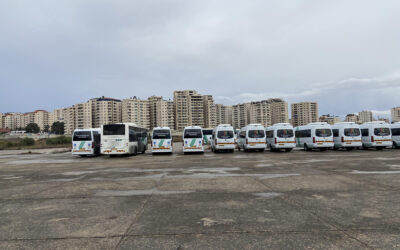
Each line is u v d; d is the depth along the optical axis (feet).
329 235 13.57
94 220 16.62
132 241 13.16
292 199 21.26
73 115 491.31
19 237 13.98
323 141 77.10
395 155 59.98
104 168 45.44
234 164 47.26
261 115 451.94
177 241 13.06
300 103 485.15
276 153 74.08
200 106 456.45
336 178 30.60
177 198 22.12
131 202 21.03
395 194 22.50
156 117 455.22
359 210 17.93
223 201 20.90
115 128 72.18
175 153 87.30
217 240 13.10
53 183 30.89
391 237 13.24
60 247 12.61
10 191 26.61
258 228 14.73
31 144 173.78
